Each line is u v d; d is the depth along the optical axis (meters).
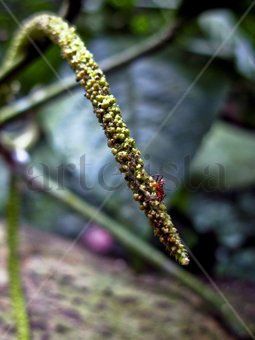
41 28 0.12
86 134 0.19
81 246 0.28
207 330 0.18
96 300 0.19
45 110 0.20
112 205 0.19
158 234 0.08
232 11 0.20
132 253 0.23
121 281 0.21
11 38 0.23
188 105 0.19
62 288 0.19
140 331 0.17
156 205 0.08
